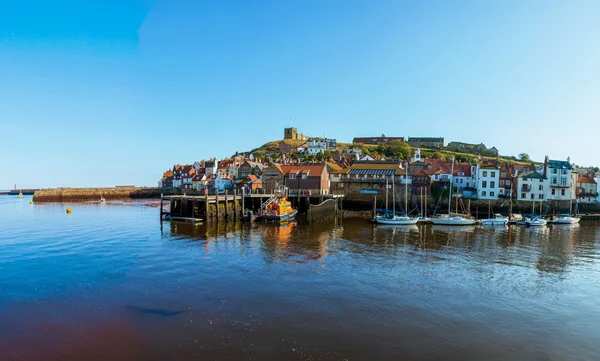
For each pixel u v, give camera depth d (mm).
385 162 95938
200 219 59062
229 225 55281
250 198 70375
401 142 181500
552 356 16266
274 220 58688
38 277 26641
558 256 36250
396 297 23094
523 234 51531
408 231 52594
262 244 39781
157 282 25547
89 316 19656
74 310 20453
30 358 15539
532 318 20281
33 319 19266
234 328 18281
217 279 26375
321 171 87312
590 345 17328
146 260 31984
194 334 17578
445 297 23266
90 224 56812
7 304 21328
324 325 18781
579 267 31828
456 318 20031
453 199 83375
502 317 20328
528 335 18219
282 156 146500
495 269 30578
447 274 28641
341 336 17594
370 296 23188
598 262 33875
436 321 19547
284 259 32812
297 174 87062
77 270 28594
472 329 18703
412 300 22609
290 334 17703
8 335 17516
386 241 43375
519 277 28281
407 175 87062
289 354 15820
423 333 18094
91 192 146750
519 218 66062
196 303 21594
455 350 16516
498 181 82312
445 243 42719
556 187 81000
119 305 21219
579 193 88000
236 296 22859
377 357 15734
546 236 49812
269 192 88688
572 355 16391
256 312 20328
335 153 154375
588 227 61688
